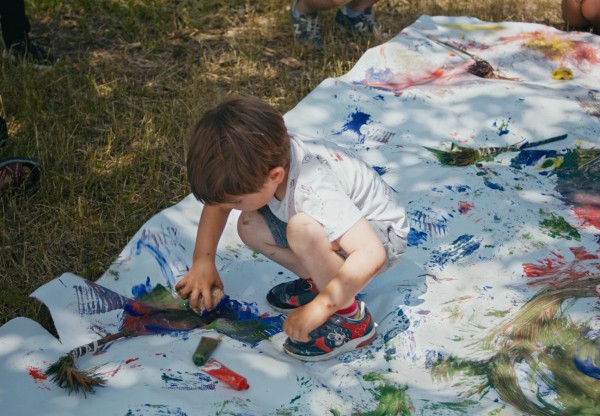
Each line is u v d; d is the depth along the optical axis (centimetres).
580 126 350
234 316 248
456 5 495
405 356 235
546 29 434
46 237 299
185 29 468
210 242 243
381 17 488
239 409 209
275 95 407
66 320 239
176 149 359
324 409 214
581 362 227
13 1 406
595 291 254
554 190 311
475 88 377
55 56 436
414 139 346
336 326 230
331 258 217
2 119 350
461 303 253
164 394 211
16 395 211
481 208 297
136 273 263
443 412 212
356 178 231
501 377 223
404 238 239
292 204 217
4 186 315
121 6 481
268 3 496
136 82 416
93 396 211
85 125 375
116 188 331
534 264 270
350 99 366
